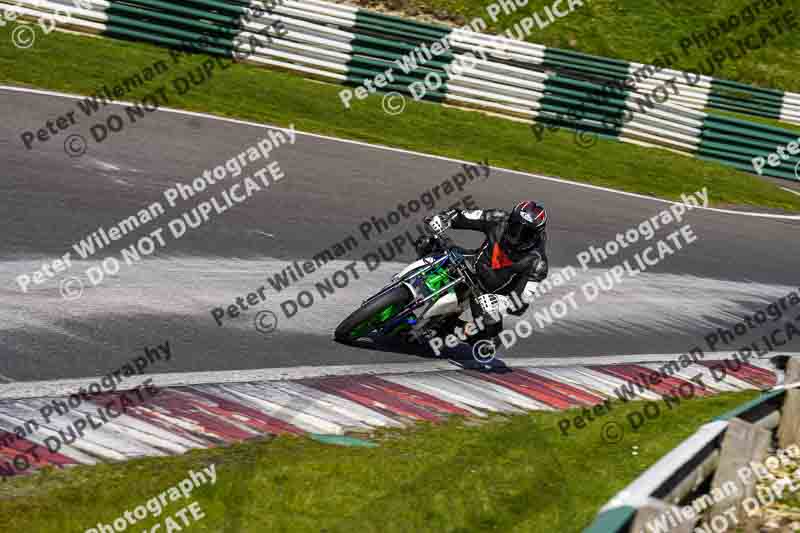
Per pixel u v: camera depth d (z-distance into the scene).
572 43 61.56
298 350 19.88
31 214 23.48
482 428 17.09
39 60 37.97
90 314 19.11
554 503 14.20
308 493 13.12
